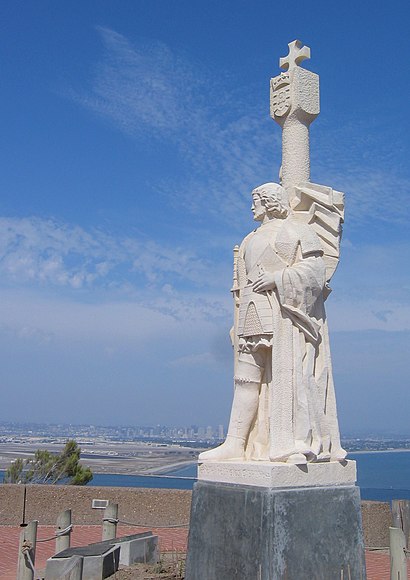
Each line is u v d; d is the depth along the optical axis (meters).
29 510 14.03
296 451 6.36
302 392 6.59
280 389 6.58
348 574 6.33
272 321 6.74
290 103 7.60
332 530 6.33
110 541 9.62
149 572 9.01
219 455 6.83
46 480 21.25
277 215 7.21
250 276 7.02
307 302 6.73
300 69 7.69
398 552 6.91
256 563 5.96
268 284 6.79
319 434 6.63
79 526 13.91
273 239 7.00
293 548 6.03
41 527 13.73
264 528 5.96
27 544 8.11
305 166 7.60
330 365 7.00
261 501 6.05
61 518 9.51
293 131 7.64
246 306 6.95
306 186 7.37
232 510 6.33
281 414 6.54
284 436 6.47
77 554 8.55
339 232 7.33
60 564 8.24
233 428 6.96
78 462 22.00
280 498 6.04
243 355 7.00
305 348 6.78
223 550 6.33
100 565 8.43
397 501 10.95
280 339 6.68
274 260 6.88
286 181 7.59
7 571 9.66
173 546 11.72
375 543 11.71
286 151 7.64
